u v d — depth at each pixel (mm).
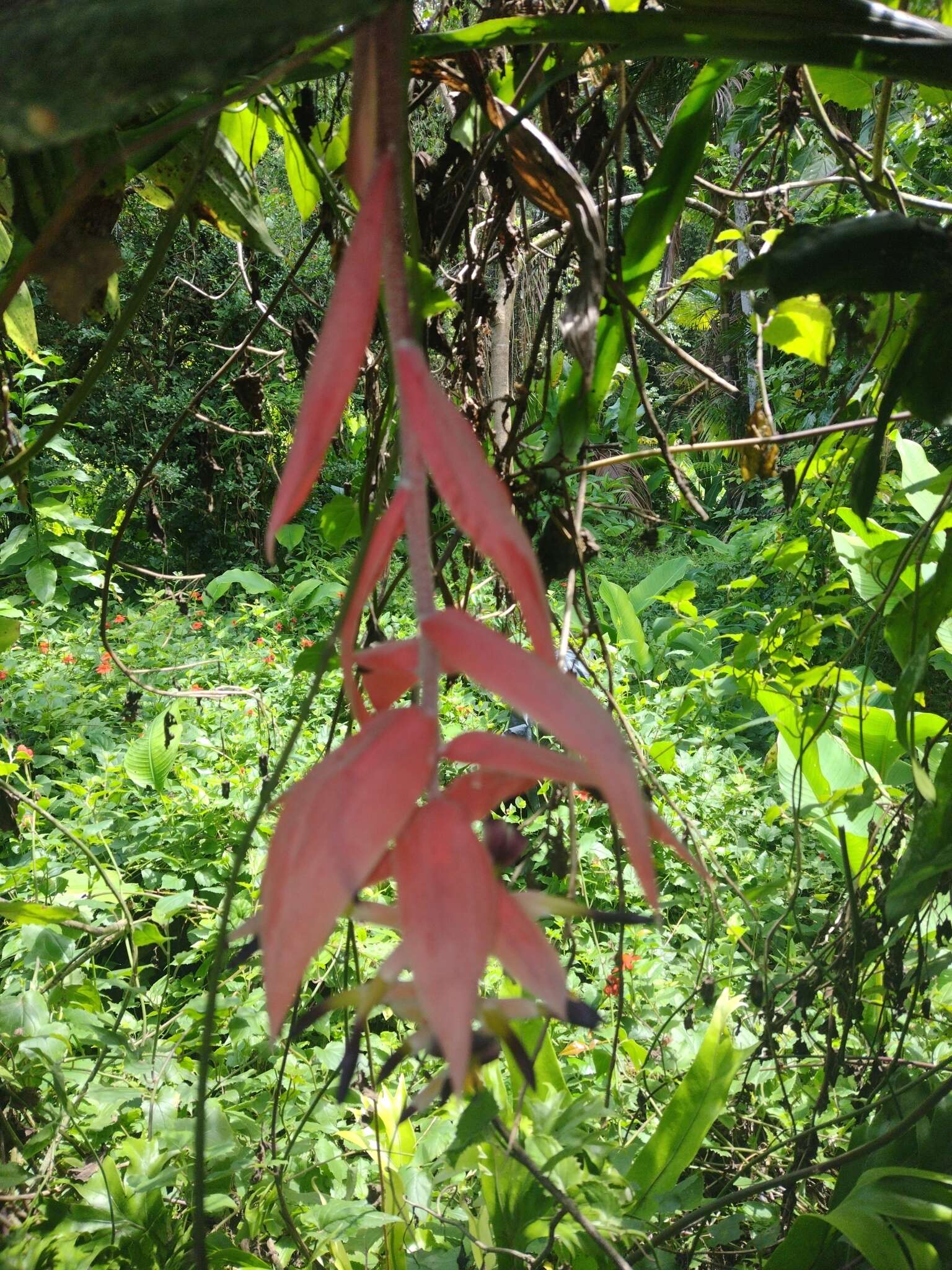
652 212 859
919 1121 1129
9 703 4074
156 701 4324
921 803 1106
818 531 1907
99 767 3605
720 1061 1219
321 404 300
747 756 3961
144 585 6098
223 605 6152
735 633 5328
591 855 2670
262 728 3506
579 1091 1695
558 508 910
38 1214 1226
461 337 1021
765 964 1277
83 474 5266
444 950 263
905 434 3615
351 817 267
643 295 936
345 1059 292
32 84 259
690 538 6660
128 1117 1549
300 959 259
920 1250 962
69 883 2084
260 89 362
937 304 657
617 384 1458
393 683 324
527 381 941
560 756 279
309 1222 1319
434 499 984
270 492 1828
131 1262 1185
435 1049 295
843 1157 1018
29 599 5570
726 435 5316
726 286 768
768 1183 1053
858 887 1450
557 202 724
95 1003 1561
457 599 1220
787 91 1126
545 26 633
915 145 2398
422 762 276
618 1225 1027
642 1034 1924
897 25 600
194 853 2865
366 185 319
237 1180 1323
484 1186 1233
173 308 4840
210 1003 327
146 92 265
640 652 4020
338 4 261
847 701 1614
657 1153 1204
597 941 2227
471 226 1045
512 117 746
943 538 1355
